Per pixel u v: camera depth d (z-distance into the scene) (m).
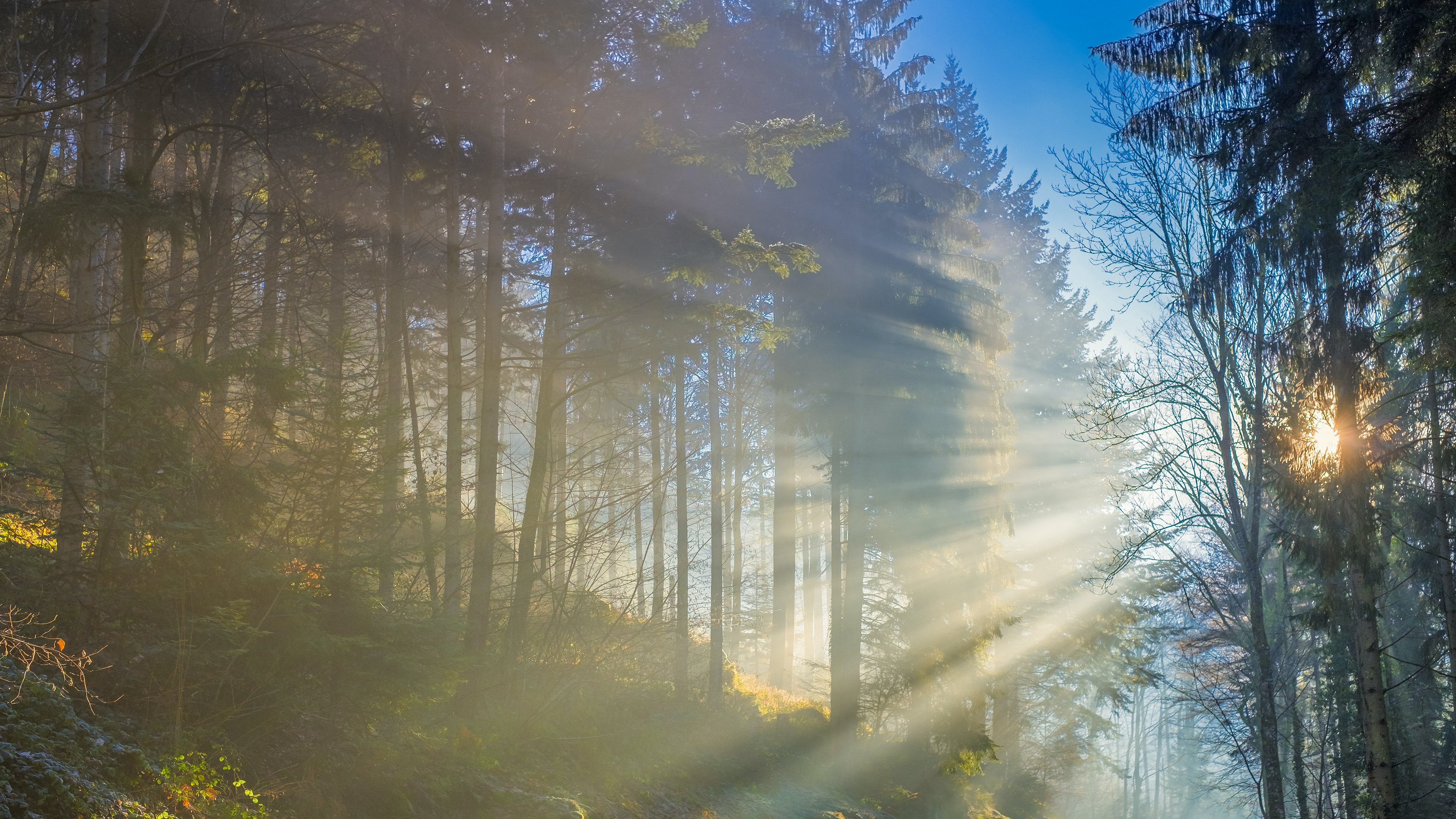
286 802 8.13
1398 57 12.92
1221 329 16.33
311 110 13.84
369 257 17.09
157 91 11.88
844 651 20.67
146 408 7.71
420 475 14.09
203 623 7.90
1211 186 16.81
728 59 17.67
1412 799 18.23
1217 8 15.58
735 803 14.87
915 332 20.80
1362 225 13.85
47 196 10.55
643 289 15.03
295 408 8.84
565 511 16.84
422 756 10.12
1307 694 29.22
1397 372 17.91
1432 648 19.16
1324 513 15.23
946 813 19.84
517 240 17.94
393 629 9.20
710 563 25.33
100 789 6.35
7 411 10.19
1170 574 26.27
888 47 22.05
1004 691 23.98
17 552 7.85
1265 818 18.95
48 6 10.58
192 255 18.39
